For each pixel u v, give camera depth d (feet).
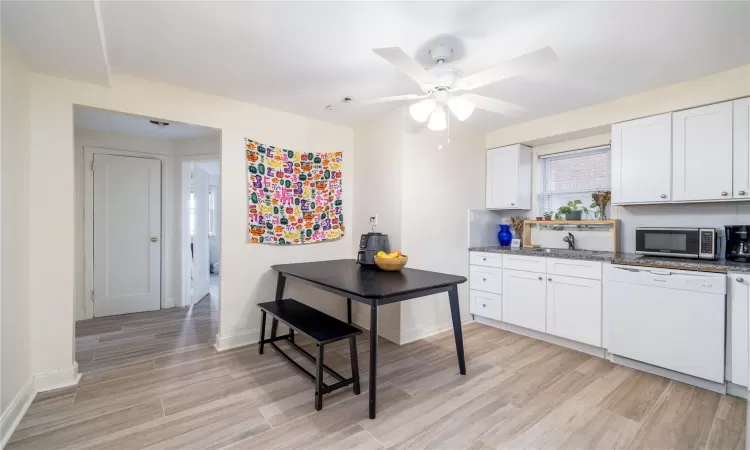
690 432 5.93
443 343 10.37
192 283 15.07
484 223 13.16
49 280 7.29
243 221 9.99
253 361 8.86
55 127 7.38
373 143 11.49
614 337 8.77
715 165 7.99
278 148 10.57
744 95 7.59
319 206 11.47
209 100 9.31
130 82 8.20
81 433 5.80
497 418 6.35
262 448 5.47
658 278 7.98
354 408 6.66
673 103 8.61
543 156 12.67
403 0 5.32
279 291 10.09
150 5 5.46
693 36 6.36
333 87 8.83
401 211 10.37
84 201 12.57
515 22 5.93
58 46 6.20
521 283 10.98
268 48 6.85
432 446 5.56
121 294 13.29
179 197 14.46
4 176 5.84
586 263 9.39
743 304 6.92
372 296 6.18
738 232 7.90
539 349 9.86
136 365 8.55
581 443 5.65
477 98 6.55
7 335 5.94
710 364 7.25
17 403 6.17
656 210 9.95
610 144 10.83
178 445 5.51
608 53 7.01
